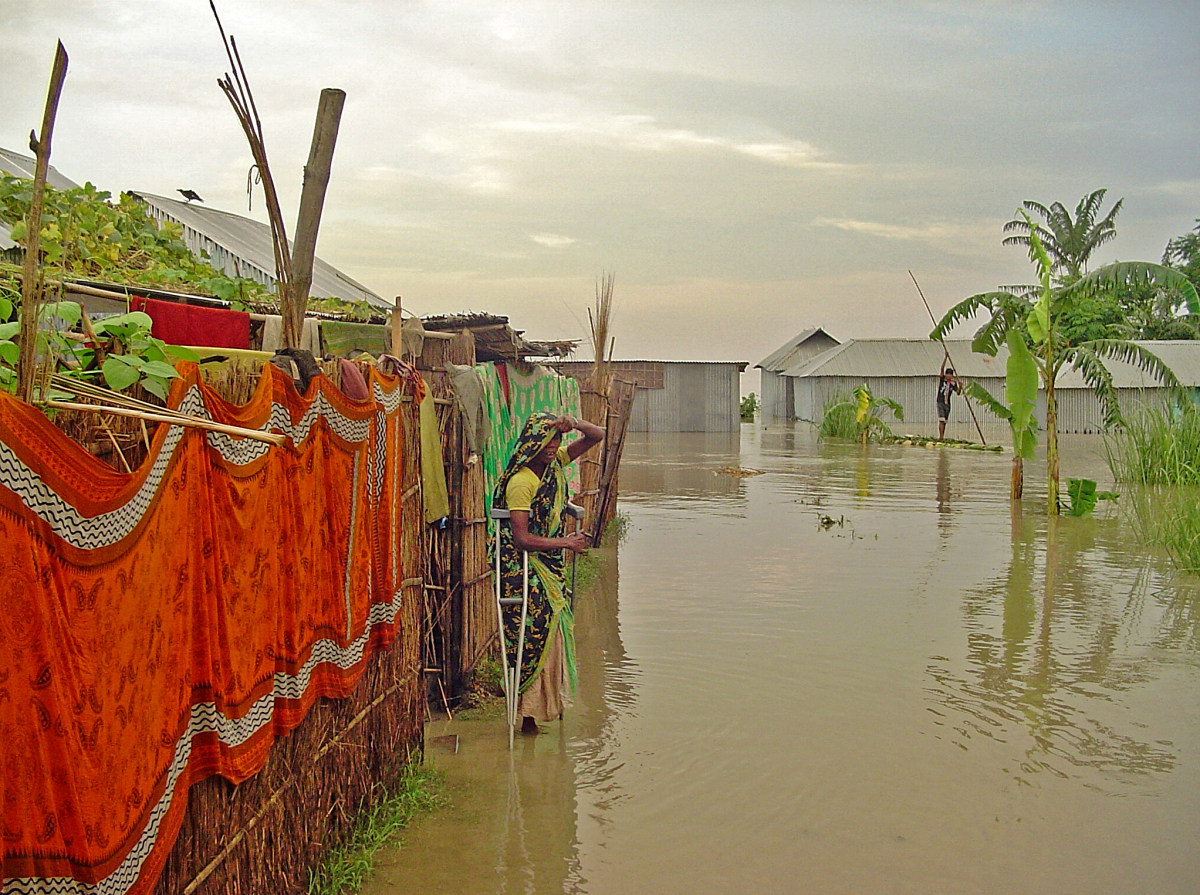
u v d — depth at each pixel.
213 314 5.27
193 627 3.18
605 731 6.22
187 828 3.18
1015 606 9.49
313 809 4.20
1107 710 6.64
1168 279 15.23
